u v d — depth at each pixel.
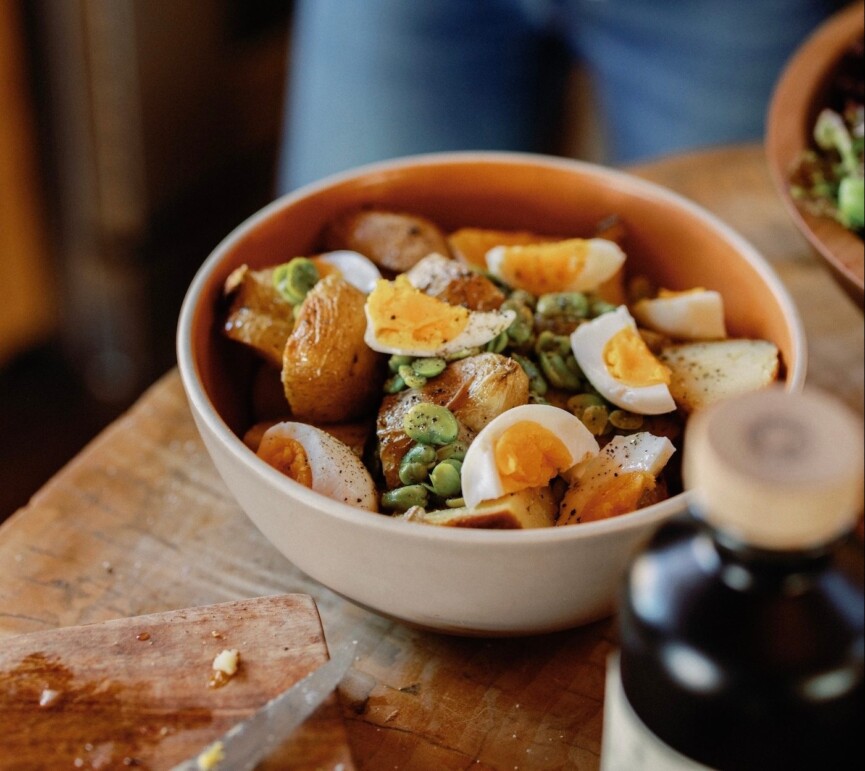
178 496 0.62
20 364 1.48
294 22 1.51
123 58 1.23
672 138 1.24
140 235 1.39
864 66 0.76
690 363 0.61
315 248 0.67
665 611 0.42
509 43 1.19
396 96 1.20
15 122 1.26
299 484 0.51
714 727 0.42
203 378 0.57
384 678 0.55
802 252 0.77
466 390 0.57
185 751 0.49
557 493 0.57
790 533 0.40
